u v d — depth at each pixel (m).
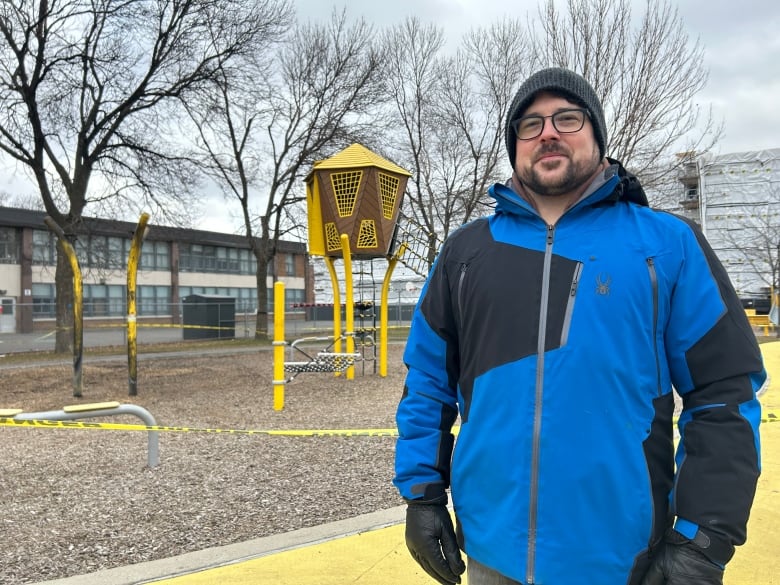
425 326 1.86
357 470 4.90
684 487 1.43
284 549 3.34
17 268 35.41
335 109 21.06
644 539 1.46
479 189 20.78
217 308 26.22
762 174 29.41
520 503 1.51
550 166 1.71
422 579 2.98
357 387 10.00
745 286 29.55
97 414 4.80
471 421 1.65
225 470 4.92
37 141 16.45
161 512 3.98
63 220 17.59
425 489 1.75
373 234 10.18
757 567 3.03
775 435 5.68
